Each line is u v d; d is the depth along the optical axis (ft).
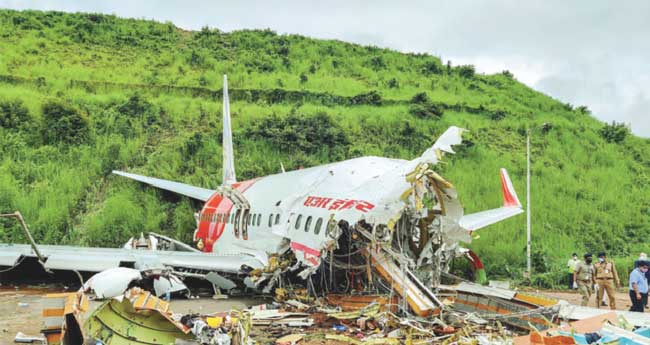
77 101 125.70
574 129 154.40
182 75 165.89
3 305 51.08
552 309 41.24
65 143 111.14
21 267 69.97
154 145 117.19
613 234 106.73
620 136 153.58
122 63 169.58
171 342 33.24
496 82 200.54
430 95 169.89
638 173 137.18
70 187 99.40
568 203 114.01
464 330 39.52
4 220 88.58
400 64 209.26
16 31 178.29
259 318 44.55
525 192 114.52
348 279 50.96
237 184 79.15
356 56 212.23
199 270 60.29
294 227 50.31
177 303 54.49
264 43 209.56
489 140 138.10
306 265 47.96
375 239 44.39
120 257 56.65
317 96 154.71
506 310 44.62
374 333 39.96
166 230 95.76
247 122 127.65
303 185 54.49
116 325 32.73
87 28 189.98
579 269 60.59
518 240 97.55
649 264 61.62
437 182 45.03
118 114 123.75
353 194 46.57
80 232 90.89
